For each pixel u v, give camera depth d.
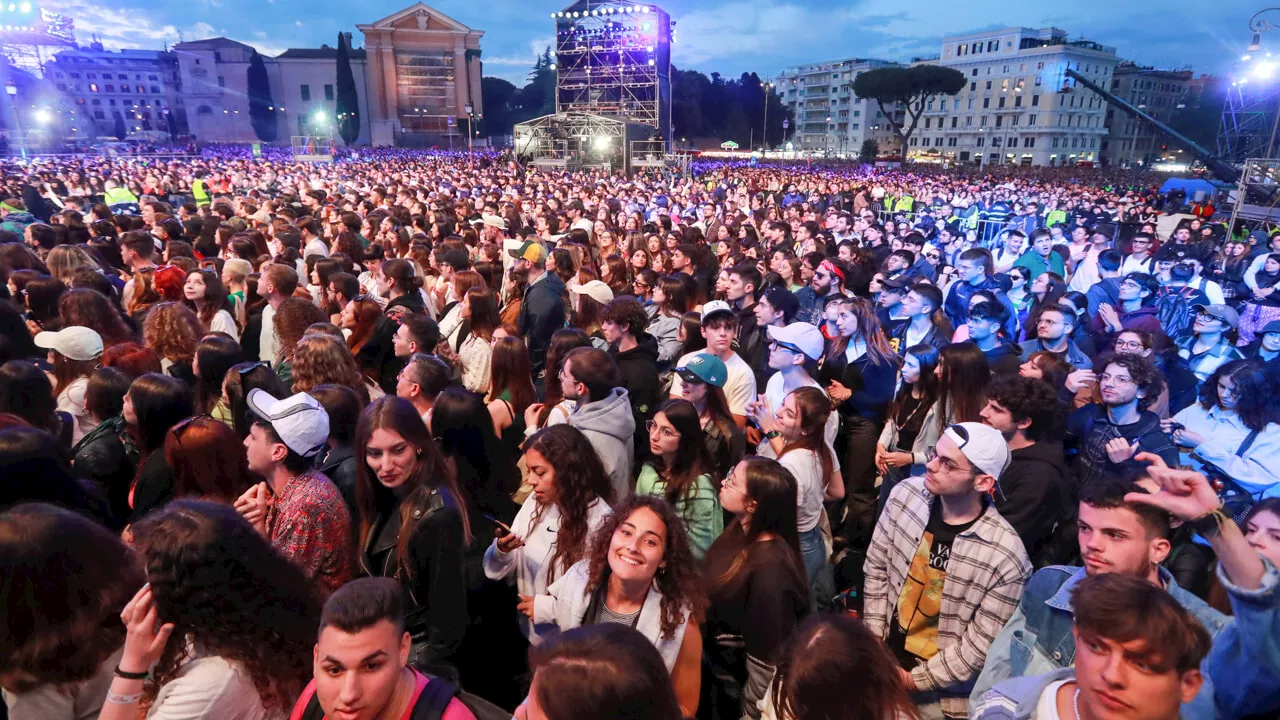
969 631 2.86
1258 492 3.96
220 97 81.75
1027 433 3.74
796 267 8.61
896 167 69.06
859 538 5.23
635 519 2.58
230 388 3.94
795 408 3.77
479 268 8.14
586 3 51.94
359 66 82.81
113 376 3.95
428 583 2.83
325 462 3.50
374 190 17.52
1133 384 3.88
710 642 3.16
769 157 91.25
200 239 9.72
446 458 3.32
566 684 1.56
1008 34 99.88
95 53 86.69
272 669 2.06
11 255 7.52
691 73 107.38
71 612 1.97
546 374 4.84
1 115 60.34
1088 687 1.64
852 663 1.86
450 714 1.87
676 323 6.73
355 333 5.83
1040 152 97.25
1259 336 6.30
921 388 4.80
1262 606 1.85
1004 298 7.23
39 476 2.90
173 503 2.19
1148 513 2.26
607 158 45.84
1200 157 27.66
